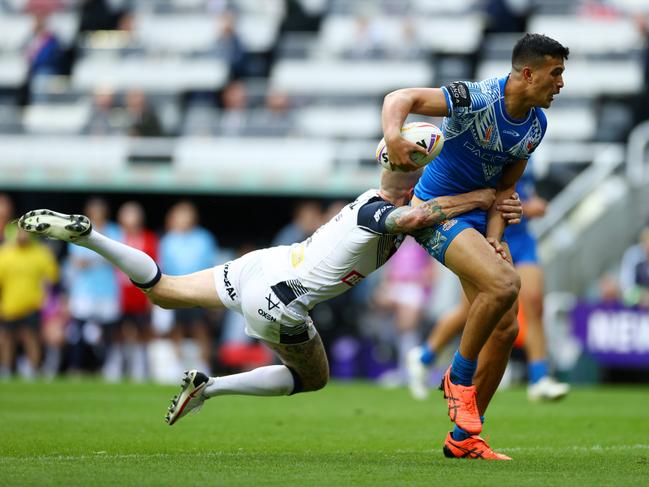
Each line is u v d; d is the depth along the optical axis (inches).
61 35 3336.6
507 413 1446.9
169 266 2290.8
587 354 2166.6
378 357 2335.1
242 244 2783.0
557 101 2770.7
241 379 960.3
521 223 1531.7
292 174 2549.2
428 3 3223.4
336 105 2874.0
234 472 774.5
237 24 3238.2
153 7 3366.1
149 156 2645.2
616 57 2886.3
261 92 2886.3
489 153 908.0
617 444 1067.9
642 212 2481.5
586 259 2369.6
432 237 894.4
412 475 766.5
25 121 2933.1
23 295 2324.1
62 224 913.5
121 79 3095.5
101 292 2349.9
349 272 905.5
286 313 911.0
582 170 2556.6
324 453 956.0
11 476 737.0
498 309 868.6
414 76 2962.6
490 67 2942.9
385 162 893.2
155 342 2381.9
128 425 1228.5
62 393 1750.7
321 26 3221.0
